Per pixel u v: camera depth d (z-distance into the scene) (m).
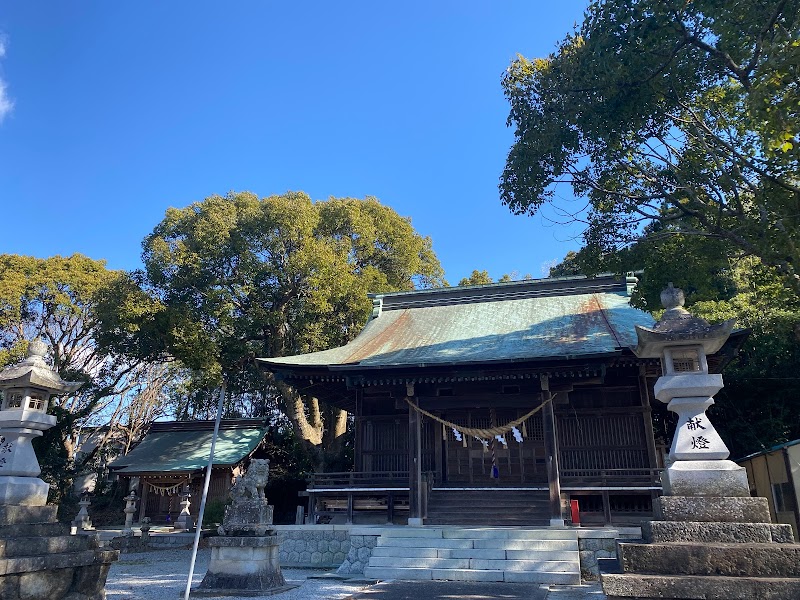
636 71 10.76
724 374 21.75
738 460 17.78
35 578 6.51
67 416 31.30
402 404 17.59
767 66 7.69
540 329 19.38
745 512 5.61
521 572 12.64
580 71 11.48
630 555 5.41
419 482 15.98
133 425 36.00
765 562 5.13
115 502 33.50
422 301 24.98
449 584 12.24
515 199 13.70
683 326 6.60
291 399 28.64
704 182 12.30
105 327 26.30
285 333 28.23
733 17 9.06
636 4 10.13
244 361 28.78
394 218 33.25
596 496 17.78
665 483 6.16
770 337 20.88
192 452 29.70
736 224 12.34
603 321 19.06
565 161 13.07
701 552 5.27
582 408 18.00
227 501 26.48
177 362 36.66
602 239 14.24
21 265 29.94
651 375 17.66
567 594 11.02
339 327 28.81
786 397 21.53
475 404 17.03
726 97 12.01
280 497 32.38
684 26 10.30
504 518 15.66
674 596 5.06
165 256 26.03
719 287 23.91
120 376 35.22
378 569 13.46
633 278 21.77
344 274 27.08
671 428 22.92
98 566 7.45
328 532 16.30
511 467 18.28
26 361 8.00
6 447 7.44
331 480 17.91
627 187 13.88
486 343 18.67
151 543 23.06
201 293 26.83
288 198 29.08
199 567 16.33
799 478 13.71
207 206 28.19
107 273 33.06
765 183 10.88
